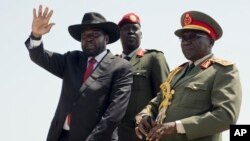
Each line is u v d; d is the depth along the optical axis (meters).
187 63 5.89
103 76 6.19
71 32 6.78
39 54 6.28
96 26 6.48
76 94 6.12
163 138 5.50
